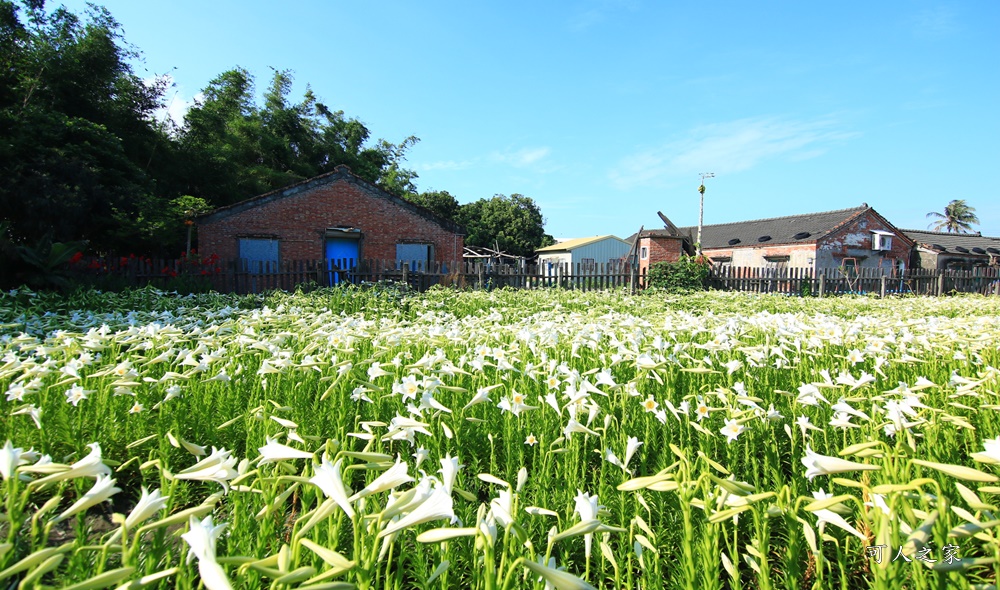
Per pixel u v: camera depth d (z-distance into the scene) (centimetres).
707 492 144
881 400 256
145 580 101
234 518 172
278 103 3353
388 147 4628
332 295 934
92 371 381
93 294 839
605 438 250
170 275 1141
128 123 2130
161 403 282
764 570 146
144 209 1628
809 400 275
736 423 242
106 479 128
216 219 1767
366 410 307
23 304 738
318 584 91
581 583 95
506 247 4888
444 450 271
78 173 1536
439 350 326
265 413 247
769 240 3225
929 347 423
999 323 593
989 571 179
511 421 291
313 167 3381
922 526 107
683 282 1523
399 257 2112
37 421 252
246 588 148
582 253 3666
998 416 286
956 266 3412
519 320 713
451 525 170
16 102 1767
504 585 107
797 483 232
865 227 2983
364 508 135
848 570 192
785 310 1048
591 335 414
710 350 389
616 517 216
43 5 1953
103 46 1970
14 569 97
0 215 1459
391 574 183
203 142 2561
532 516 197
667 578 198
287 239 1886
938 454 230
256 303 891
